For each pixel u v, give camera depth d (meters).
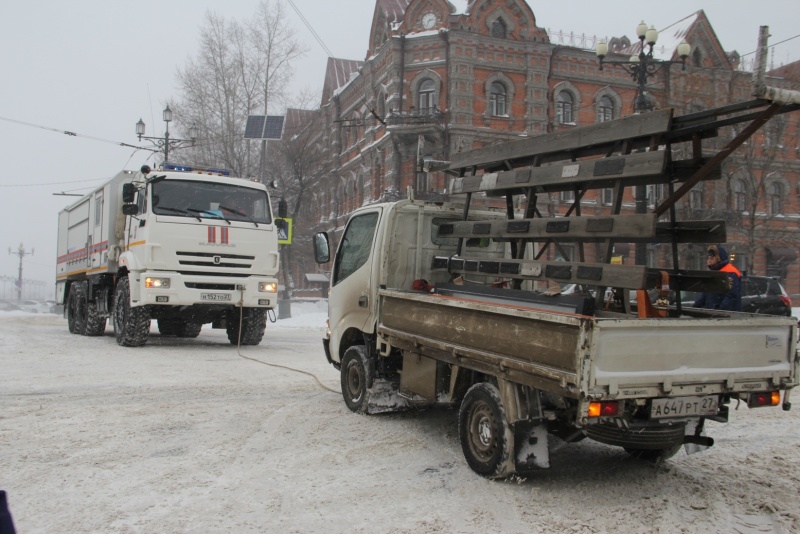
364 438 6.11
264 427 6.47
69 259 18.67
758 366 4.59
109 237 14.27
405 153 32.69
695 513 4.31
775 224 34.66
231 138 32.75
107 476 4.91
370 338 6.94
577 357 3.98
